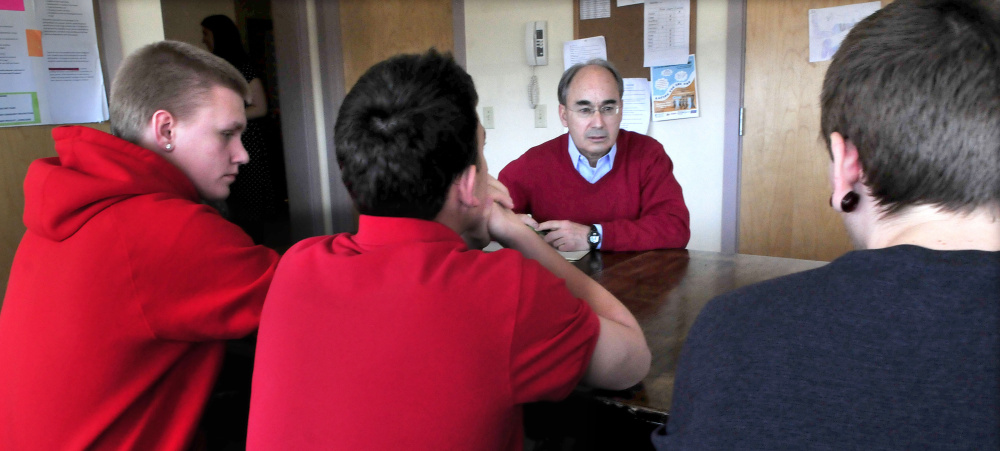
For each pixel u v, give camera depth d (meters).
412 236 0.70
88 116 2.37
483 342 0.62
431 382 0.61
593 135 1.92
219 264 0.89
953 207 0.48
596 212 2.02
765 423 0.44
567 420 0.94
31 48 2.19
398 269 0.66
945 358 0.42
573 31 3.21
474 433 0.61
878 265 0.46
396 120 0.68
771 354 0.45
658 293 1.32
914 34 0.48
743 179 2.92
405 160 0.69
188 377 0.93
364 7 3.88
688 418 0.49
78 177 0.86
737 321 0.48
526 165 2.10
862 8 2.54
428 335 0.62
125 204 0.87
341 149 0.72
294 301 0.68
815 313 0.46
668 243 1.78
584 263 1.61
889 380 0.42
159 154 1.01
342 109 0.73
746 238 2.96
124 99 1.00
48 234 0.87
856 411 0.42
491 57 3.47
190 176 1.06
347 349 0.63
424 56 0.74
